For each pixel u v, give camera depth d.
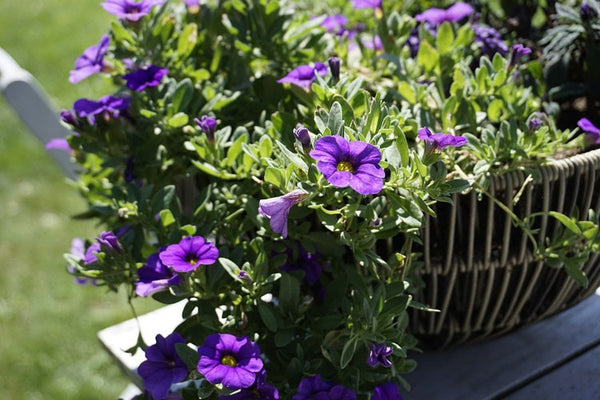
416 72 0.69
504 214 0.60
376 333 0.58
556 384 0.66
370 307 0.57
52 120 0.80
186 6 0.74
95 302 1.29
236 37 0.72
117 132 0.70
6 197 1.52
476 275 0.62
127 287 0.64
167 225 0.63
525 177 0.59
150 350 0.60
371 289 0.61
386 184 0.58
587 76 0.68
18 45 2.05
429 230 0.61
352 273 0.61
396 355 0.61
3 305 1.28
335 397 0.58
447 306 0.64
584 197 0.61
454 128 0.63
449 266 0.61
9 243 1.40
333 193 0.58
